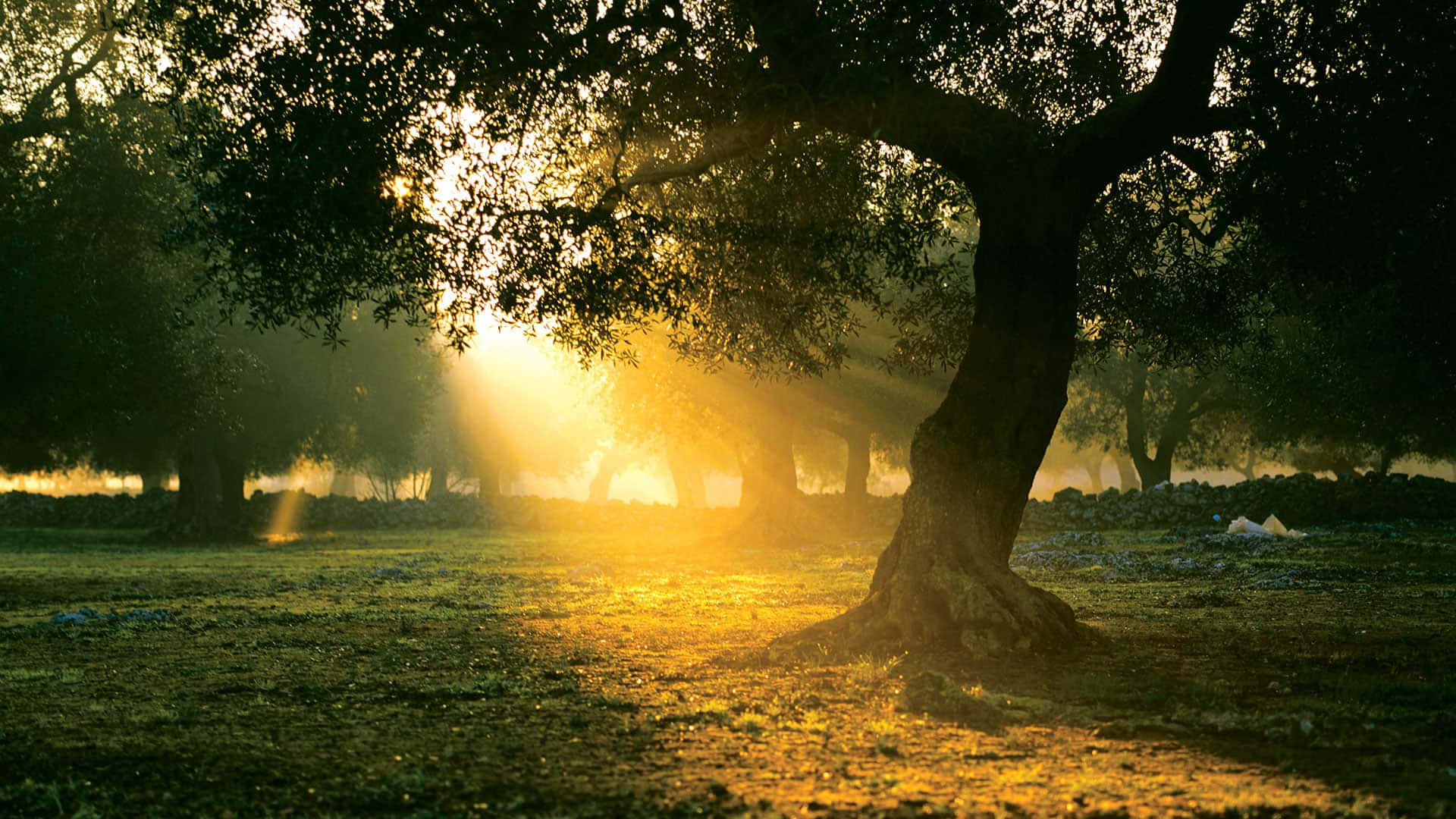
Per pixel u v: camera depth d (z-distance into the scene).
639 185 11.44
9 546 37.00
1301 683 8.21
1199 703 7.48
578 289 10.77
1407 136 9.90
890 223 12.52
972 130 10.50
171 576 23.22
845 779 5.64
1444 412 29.80
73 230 19.48
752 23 9.78
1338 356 26.59
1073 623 10.27
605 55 10.02
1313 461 48.25
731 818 4.98
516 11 9.66
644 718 7.43
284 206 9.85
